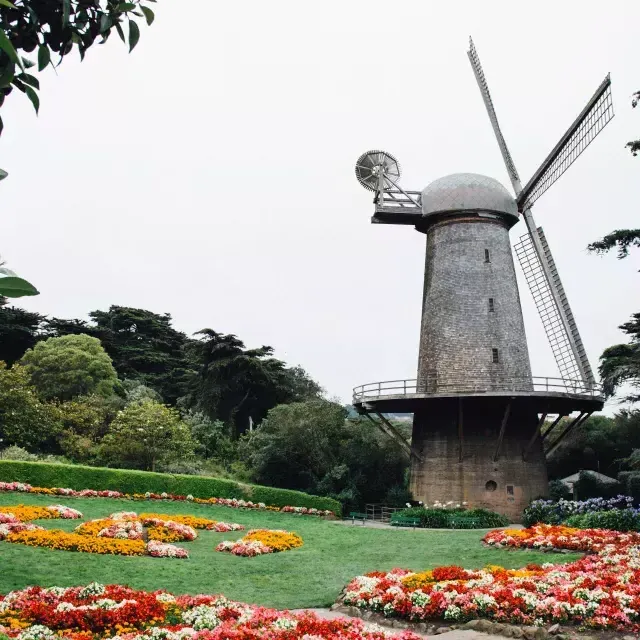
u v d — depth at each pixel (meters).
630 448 50.94
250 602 15.55
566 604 13.12
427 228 37.78
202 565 19.44
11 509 24.12
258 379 55.88
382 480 39.22
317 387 62.41
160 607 12.72
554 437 53.22
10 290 3.40
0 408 40.81
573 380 32.03
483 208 35.72
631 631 12.45
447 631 13.33
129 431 38.88
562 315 34.94
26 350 57.12
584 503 28.16
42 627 10.91
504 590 14.13
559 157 34.19
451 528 30.53
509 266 36.25
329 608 15.56
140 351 67.19
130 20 4.64
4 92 4.27
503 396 31.31
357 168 37.72
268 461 40.25
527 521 30.02
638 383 31.34
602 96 31.23
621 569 16.42
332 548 24.05
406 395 32.47
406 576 16.58
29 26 4.66
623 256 21.94
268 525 29.50
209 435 47.84
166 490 33.53
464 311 34.72
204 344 56.00
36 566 16.94
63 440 40.88
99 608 12.23
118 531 21.86
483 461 33.22
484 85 40.00
